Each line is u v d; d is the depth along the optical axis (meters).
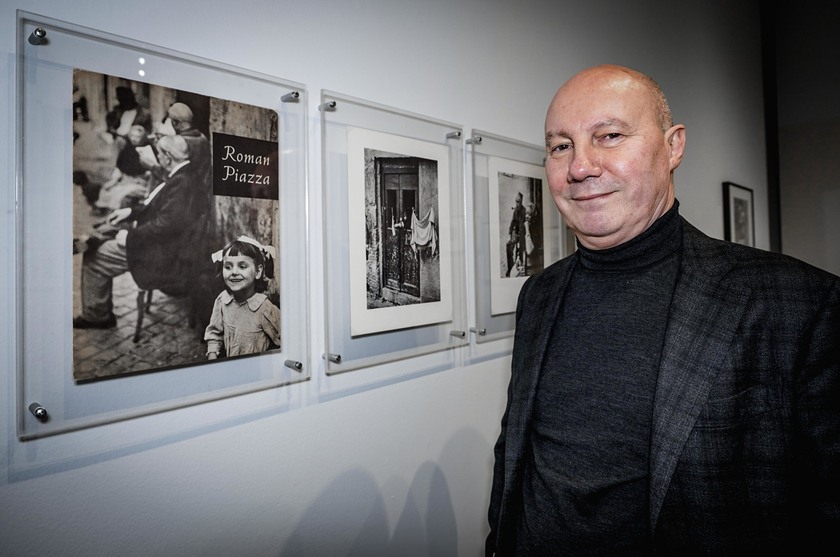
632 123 0.87
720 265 0.82
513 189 1.61
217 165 0.92
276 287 1.00
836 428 0.67
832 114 3.15
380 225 1.21
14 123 0.74
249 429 0.99
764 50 3.44
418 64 1.34
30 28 0.73
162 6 0.88
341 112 1.13
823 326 0.70
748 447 0.73
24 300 0.73
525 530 0.97
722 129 2.94
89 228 0.77
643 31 2.32
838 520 0.66
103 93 0.79
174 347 0.86
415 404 1.33
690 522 0.74
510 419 1.04
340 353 1.13
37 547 0.76
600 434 0.87
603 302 0.95
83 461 0.80
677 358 0.78
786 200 3.36
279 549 1.04
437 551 1.39
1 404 0.73
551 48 1.82
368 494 1.21
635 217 0.89
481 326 1.49
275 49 1.03
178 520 0.90
